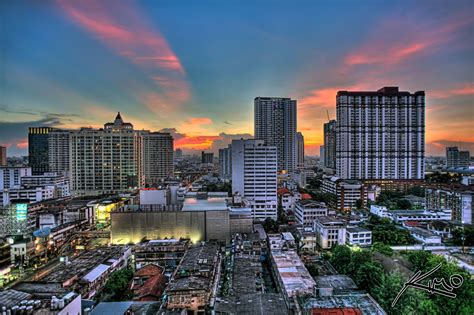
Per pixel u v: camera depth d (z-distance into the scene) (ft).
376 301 277.23
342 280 325.83
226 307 264.93
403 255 424.87
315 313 238.48
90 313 260.42
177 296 270.05
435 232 539.29
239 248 415.23
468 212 589.73
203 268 320.09
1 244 409.90
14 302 230.68
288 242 437.17
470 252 454.81
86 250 443.32
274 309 259.39
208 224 492.54
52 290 279.49
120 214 485.97
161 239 478.18
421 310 253.85
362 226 568.82
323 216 560.61
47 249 452.35
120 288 319.68
